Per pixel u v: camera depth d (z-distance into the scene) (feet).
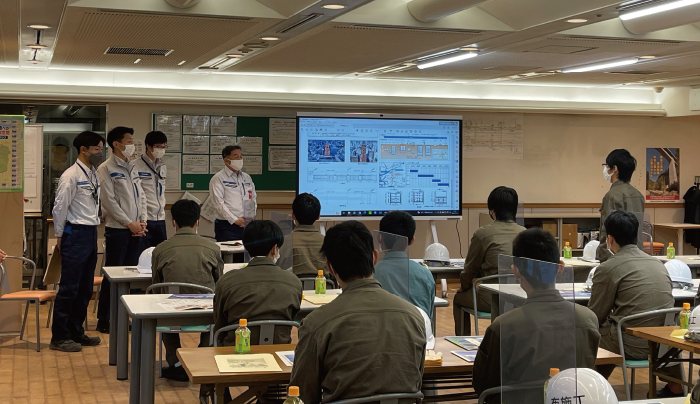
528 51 22.41
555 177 34.71
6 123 21.70
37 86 27.20
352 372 7.79
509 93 33.45
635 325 13.20
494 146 33.81
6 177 21.75
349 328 7.91
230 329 11.09
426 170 31.22
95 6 15.80
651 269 13.43
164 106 29.35
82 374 17.71
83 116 28.37
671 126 36.17
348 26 18.30
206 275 16.02
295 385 8.06
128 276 17.37
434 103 32.07
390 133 30.76
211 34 19.26
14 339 21.40
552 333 6.52
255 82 30.01
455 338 11.35
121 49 21.99
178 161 29.63
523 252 9.27
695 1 15.75
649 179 35.94
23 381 17.01
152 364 13.16
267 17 17.12
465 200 33.60
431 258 20.51
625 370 13.08
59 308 19.88
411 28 18.56
